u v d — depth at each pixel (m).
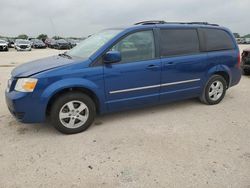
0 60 15.70
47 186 2.67
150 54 4.39
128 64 4.17
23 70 3.91
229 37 5.47
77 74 3.81
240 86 7.32
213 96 5.38
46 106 3.70
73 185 2.69
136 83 4.29
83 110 3.99
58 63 3.97
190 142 3.64
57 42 34.72
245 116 4.72
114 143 3.63
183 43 4.77
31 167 3.03
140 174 2.87
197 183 2.69
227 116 4.72
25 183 2.72
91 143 3.64
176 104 5.43
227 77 5.52
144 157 3.23
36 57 18.28
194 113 4.88
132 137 3.82
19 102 3.63
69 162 3.13
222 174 2.85
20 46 28.08
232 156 3.24
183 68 4.73
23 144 3.62
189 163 3.08
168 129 4.11
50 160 3.18
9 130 4.10
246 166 3.01
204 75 5.08
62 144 3.61
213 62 5.13
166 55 4.55
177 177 2.80
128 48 4.20
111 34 4.33
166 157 3.22
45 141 3.71
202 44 5.00
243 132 3.99
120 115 4.76
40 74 3.64
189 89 4.95
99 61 3.97
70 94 3.85
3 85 7.52
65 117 3.88
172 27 4.66
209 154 3.29
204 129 4.11
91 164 3.09
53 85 3.68
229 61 5.40
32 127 4.22
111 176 2.84
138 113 4.88
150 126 4.24
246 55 8.42
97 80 3.95
